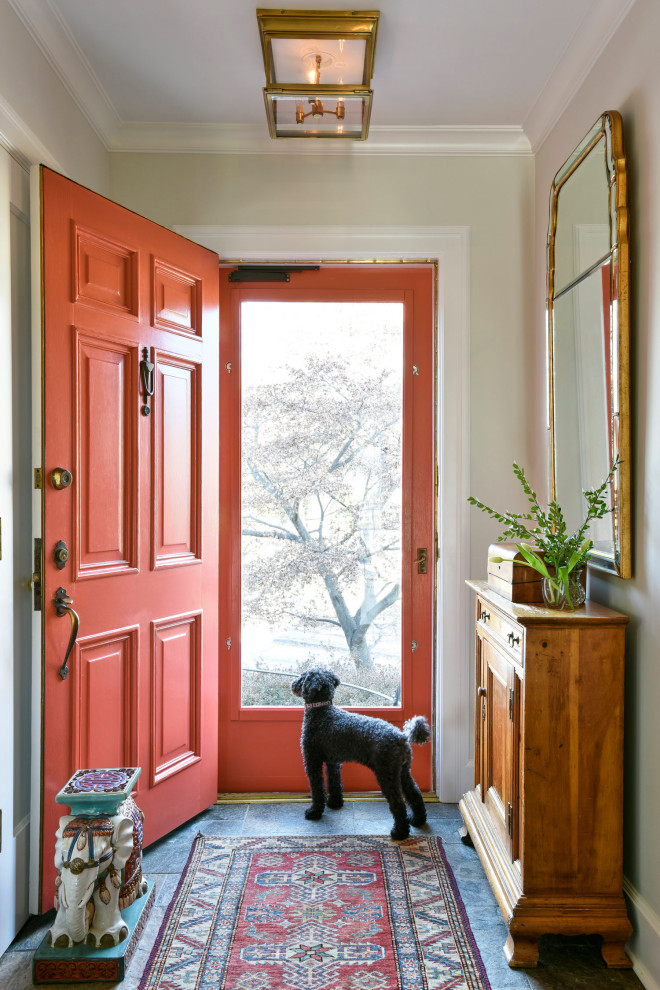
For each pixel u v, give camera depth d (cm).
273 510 297
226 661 296
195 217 283
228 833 254
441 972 178
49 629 200
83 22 214
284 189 283
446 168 284
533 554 202
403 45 226
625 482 190
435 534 288
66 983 174
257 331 296
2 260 190
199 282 268
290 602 297
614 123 193
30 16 202
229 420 296
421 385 295
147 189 283
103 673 223
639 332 189
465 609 282
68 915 178
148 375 239
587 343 216
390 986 172
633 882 189
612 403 196
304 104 238
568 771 183
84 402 216
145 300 240
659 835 175
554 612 190
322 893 213
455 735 282
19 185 201
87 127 258
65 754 206
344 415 296
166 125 275
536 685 183
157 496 246
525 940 182
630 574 191
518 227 284
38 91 213
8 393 193
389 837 250
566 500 237
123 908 190
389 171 283
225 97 257
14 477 198
